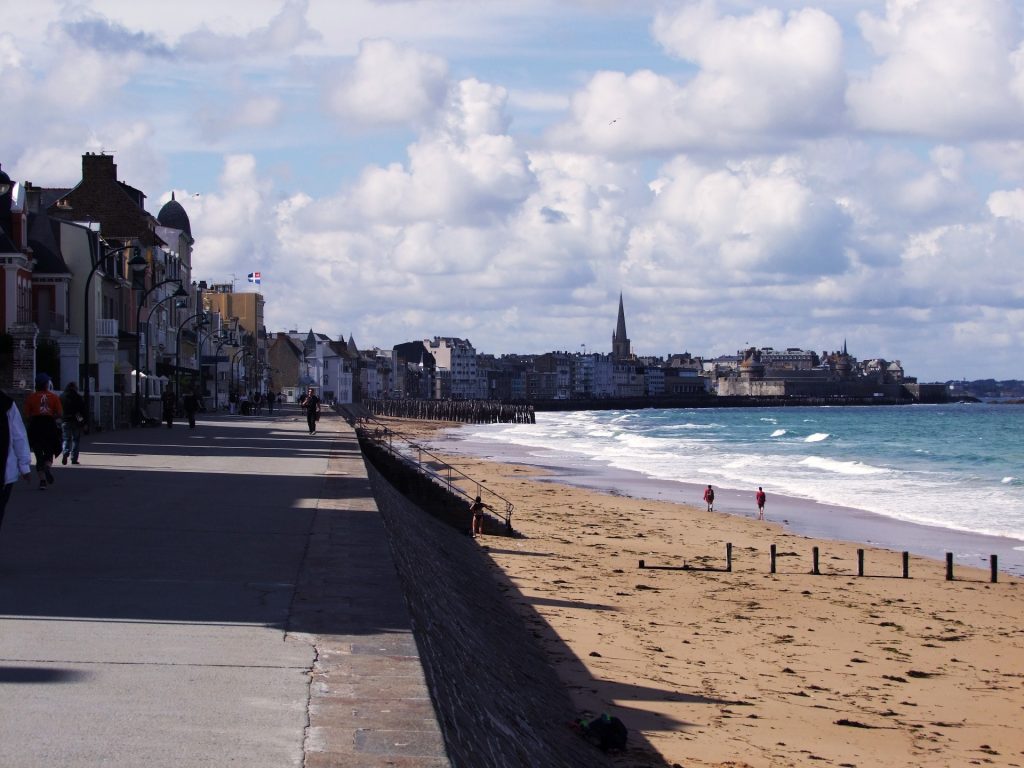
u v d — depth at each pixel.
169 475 24.30
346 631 8.56
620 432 129.12
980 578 27.06
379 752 5.61
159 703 6.51
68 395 26.52
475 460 71.12
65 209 80.56
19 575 11.02
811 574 27.23
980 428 135.75
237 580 10.87
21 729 5.95
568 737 11.87
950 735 13.91
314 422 50.12
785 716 14.30
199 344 110.94
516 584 23.75
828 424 156.75
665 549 31.22
